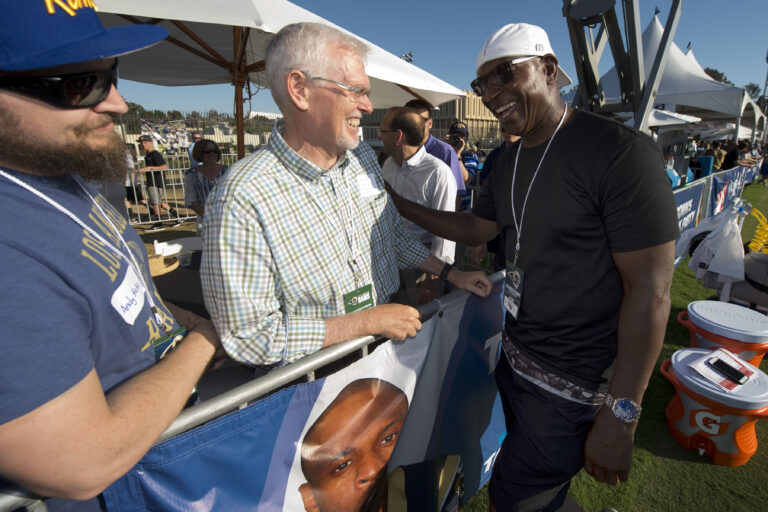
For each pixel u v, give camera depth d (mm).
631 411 1171
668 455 2385
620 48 2521
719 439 2275
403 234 1775
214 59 4191
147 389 782
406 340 1290
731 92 9672
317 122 1180
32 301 612
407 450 1422
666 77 10789
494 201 1598
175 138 13602
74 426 622
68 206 830
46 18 687
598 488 2174
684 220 5199
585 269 1238
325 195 1278
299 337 1121
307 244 1207
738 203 3420
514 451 1478
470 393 1732
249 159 1201
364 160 1543
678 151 9664
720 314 2906
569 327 1310
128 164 941
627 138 1113
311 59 1114
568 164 1193
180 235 7945
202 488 865
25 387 578
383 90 4539
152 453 782
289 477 1033
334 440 1125
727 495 2109
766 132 29047
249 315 1085
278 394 957
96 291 773
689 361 2480
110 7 2131
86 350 689
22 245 657
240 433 903
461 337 1577
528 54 1184
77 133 766
